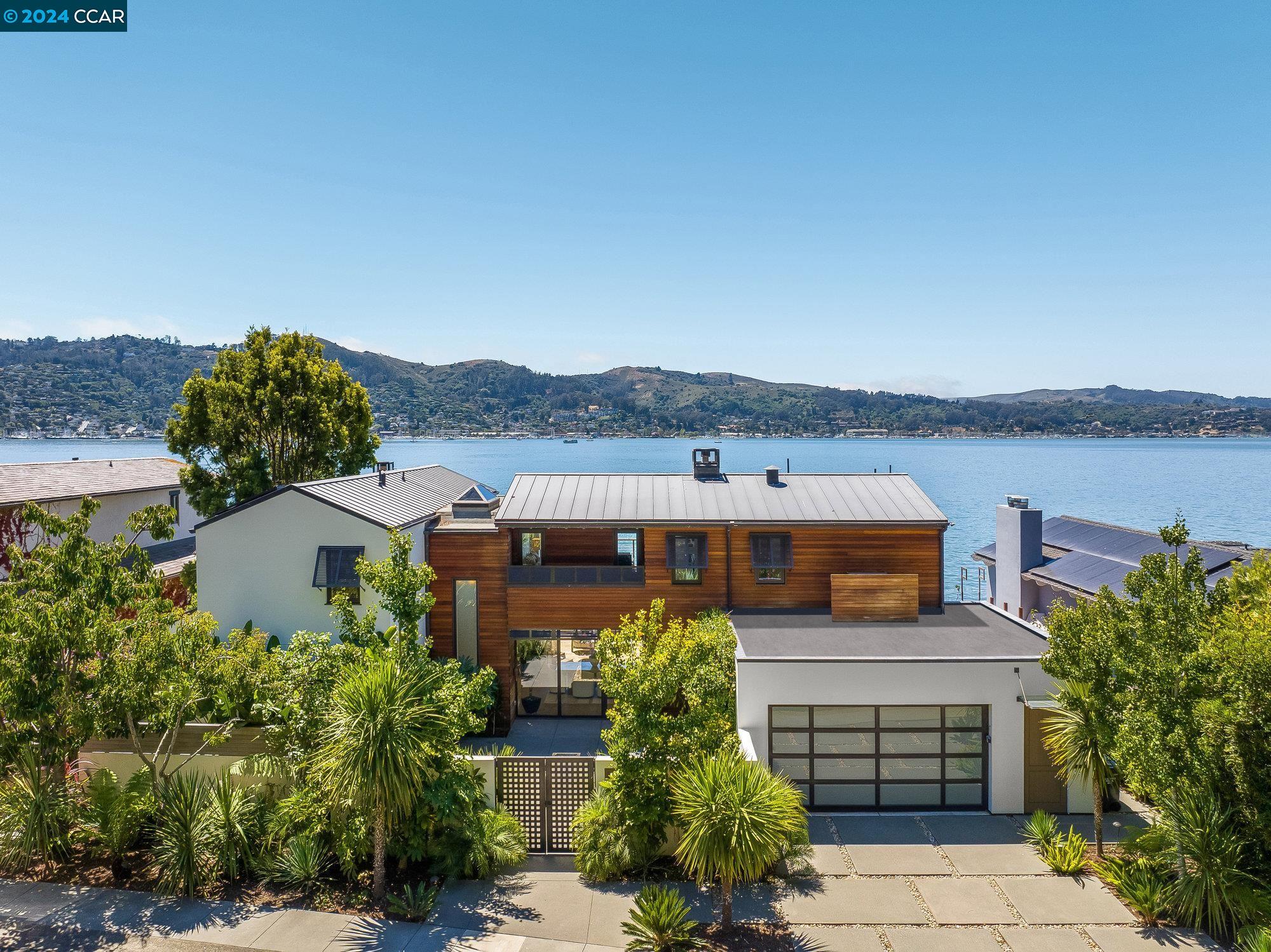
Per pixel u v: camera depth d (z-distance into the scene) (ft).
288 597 72.74
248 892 39.68
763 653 57.36
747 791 37.45
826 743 54.65
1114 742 41.86
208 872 40.22
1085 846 46.44
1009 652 57.16
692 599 76.13
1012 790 52.95
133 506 111.96
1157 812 44.16
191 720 52.54
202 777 47.09
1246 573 48.11
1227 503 271.69
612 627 76.38
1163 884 39.96
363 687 38.65
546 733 71.77
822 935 37.22
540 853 46.14
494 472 406.82
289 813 42.11
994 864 44.98
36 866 41.68
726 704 50.90
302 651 44.62
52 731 41.81
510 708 74.79
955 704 53.36
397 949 34.86
